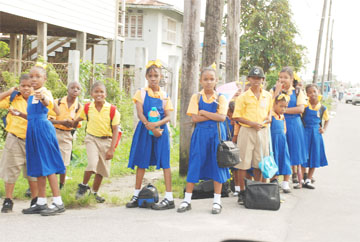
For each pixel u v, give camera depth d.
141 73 12.25
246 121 6.10
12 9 13.35
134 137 5.84
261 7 28.97
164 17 27.95
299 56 29.61
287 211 5.82
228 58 9.72
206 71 5.62
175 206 5.92
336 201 6.47
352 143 13.91
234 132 6.64
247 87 7.09
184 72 7.68
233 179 6.93
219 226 5.04
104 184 7.31
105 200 6.14
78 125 6.36
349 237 4.82
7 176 5.30
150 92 5.77
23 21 16.19
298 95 7.03
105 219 5.19
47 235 4.52
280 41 28.81
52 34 20.31
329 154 11.43
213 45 7.86
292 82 7.07
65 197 5.88
